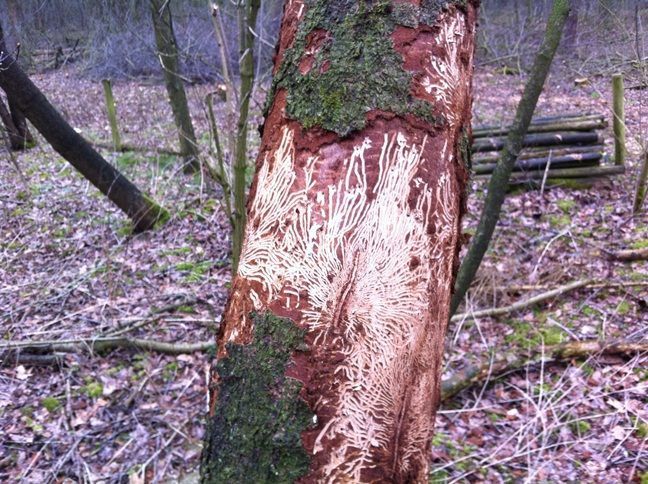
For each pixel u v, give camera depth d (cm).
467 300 443
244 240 93
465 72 95
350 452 78
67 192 717
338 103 85
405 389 82
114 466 319
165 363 402
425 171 85
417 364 84
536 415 340
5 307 478
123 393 376
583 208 576
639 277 459
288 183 86
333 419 78
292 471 76
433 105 87
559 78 909
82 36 1273
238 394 81
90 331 433
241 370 82
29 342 409
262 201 90
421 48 88
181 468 315
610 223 544
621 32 750
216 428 82
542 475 302
